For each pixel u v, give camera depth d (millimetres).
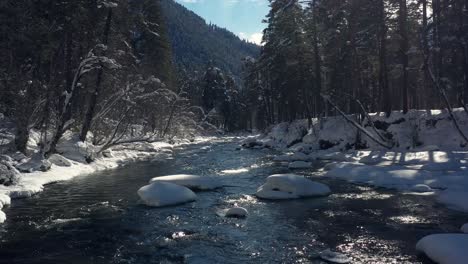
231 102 92688
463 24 25656
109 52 25688
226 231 10656
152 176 20094
